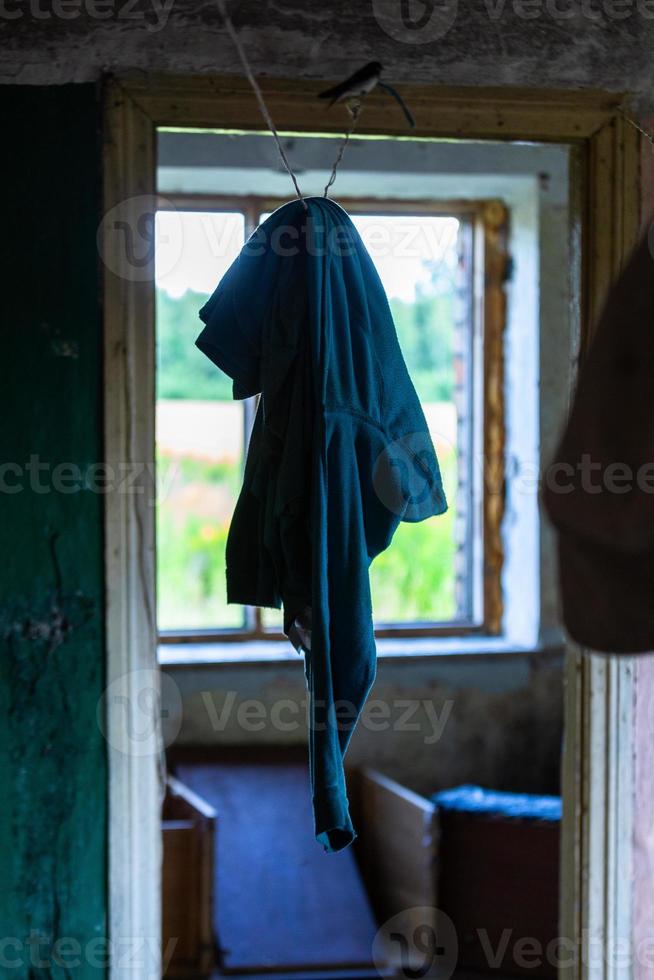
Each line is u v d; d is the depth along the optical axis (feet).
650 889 6.86
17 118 5.98
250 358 5.58
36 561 6.14
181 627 11.18
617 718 6.73
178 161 9.86
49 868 6.25
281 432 5.31
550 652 10.71
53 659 6.19
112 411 6.12
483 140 6.47
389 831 9.75
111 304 6.09
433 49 6.23
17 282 6.03
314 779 5.13
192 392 11.44
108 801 6.26
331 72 6.17
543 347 10.50
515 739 10.72
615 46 6.41
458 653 10.61
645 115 6.50
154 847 6.39
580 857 6.82
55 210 6.03
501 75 6.30
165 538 11.34
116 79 6.03
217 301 5.52
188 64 6.07
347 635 5.26
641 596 3.52
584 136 6.51
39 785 6.22
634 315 3.46
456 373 11.32
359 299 5.43
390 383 5.47
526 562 10.82
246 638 11.02
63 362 6.08
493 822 9.23
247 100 6.16
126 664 6.24
